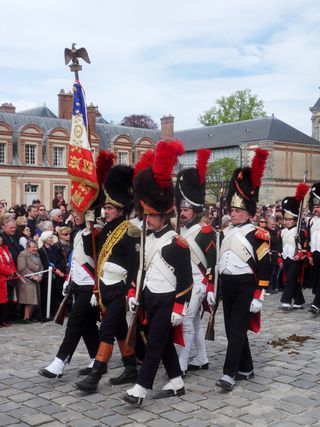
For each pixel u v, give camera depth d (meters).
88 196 6.29
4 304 9.51
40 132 42.62
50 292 10.03
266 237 6.14
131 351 6.32
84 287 6.39
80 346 8.03
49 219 13.16
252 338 8.50
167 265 5.70
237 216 6.36
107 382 6.36
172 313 5.63
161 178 5.62
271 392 6.05
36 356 7.52
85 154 6.29
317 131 66.44
